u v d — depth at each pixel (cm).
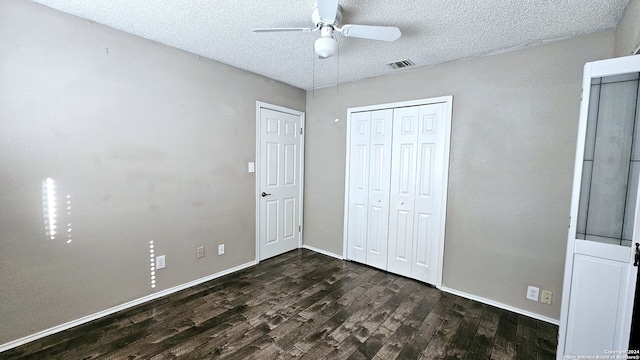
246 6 181
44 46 184
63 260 200
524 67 230
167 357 177
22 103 178
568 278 165
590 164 161
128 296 234
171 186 255
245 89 311
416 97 291
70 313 204
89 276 212
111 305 225
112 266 223
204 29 214
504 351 190
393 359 180
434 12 182
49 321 195
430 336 204
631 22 163
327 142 369
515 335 207
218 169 291
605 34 200
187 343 191
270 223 354
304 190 396
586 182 161
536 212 228
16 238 181
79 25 197
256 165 329
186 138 263
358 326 215
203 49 253
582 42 207
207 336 199
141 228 238
